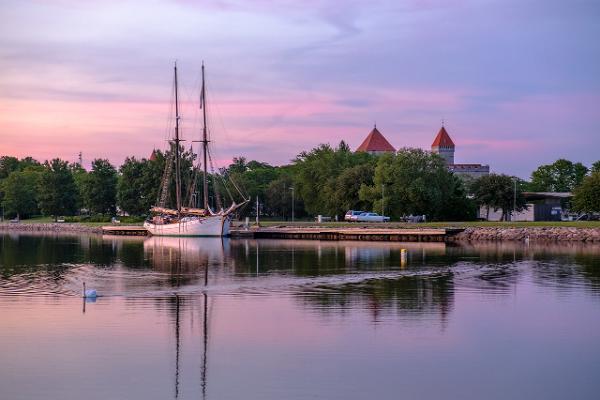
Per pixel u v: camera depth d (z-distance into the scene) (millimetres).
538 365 29828
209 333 35250
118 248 97438
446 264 68125
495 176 157375
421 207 142375
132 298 45500
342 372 28859
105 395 26375
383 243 105188
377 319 38500
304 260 73438
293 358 30781
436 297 45938
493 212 171250
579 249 89250
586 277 56875
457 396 26250
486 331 35656
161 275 59188
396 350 31984
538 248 91438
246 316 39312
